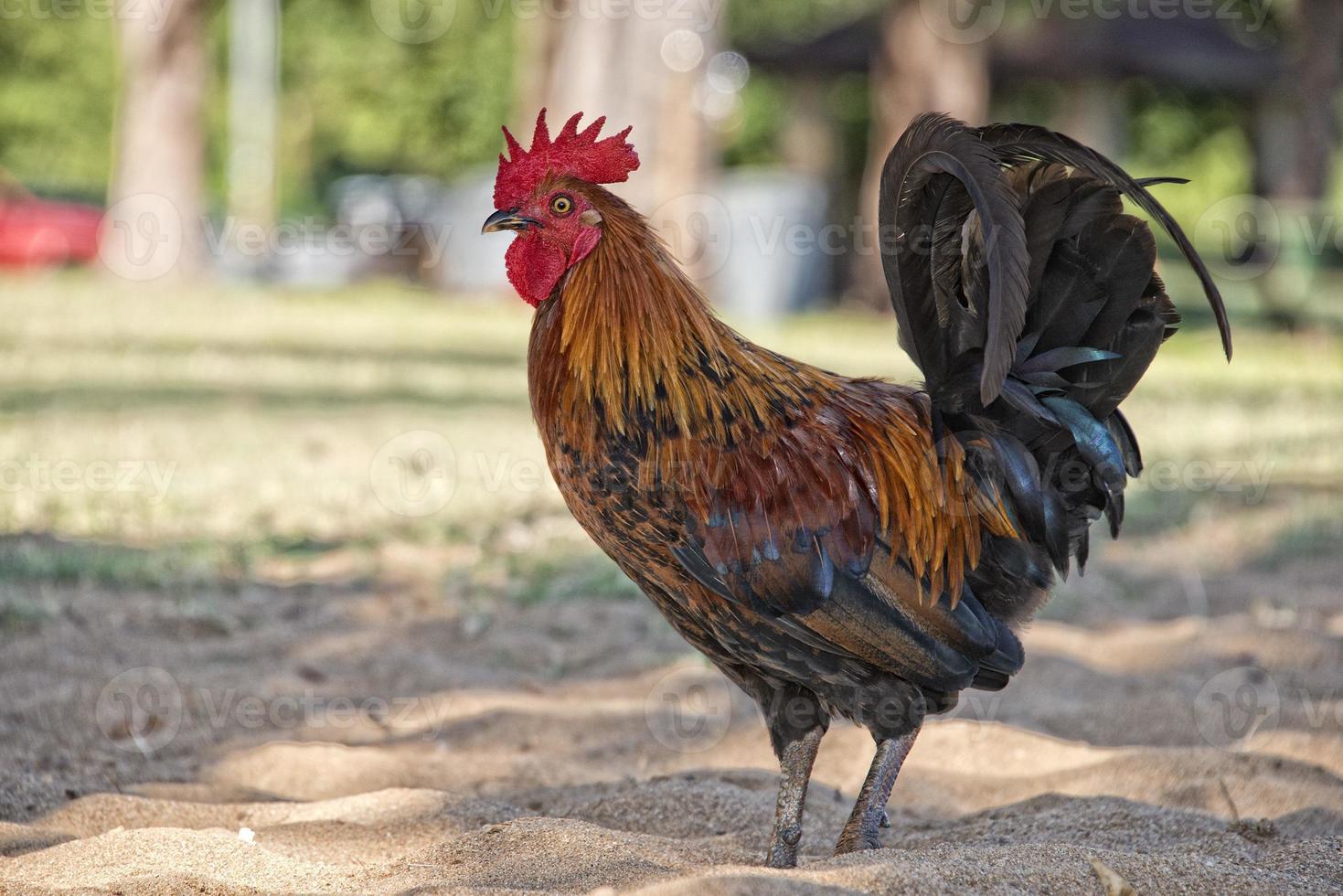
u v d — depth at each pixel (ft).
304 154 234.79
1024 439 19.84
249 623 33.53
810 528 18.34
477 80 190.39
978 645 18.83
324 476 48.03
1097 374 19.54
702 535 18.24
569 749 27.17
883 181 19.04
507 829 19.76
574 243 19.40
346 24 204.23
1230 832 21.09
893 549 18.86
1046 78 130.31
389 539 41.81
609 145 19.79
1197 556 43.16
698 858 18.83
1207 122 183.62
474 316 108.17
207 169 211.82
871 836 18.99
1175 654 33.06
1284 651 32.76
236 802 23.57
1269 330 112.78
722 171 189.57
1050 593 20.25
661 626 34.83
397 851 20.65
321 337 89.71
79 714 26.37
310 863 19.22
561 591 37.32
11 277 131.03
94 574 35.29
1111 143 133.49
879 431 19.49
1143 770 24.49
